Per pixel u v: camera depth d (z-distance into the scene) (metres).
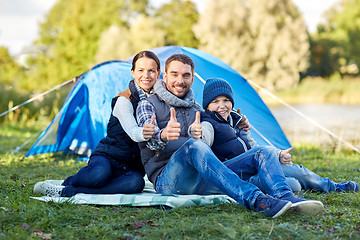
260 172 3.01
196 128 3.00
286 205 2.75
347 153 7.88
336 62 42.78
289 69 32.59
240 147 3.38
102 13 37.00
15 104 13.26
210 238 2.50
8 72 37.66
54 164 5.84
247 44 32.03
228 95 3.42
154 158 3.37
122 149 3.52
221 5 32.06
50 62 37.47
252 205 2.86
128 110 3.35
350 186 3.82
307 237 2.51
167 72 3.43
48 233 2.63
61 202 3.25
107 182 3.51
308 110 22.30
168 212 3.02
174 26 35.16
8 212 2.99
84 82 6.12
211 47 31.75
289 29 32.75
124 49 31.34
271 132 5.75
